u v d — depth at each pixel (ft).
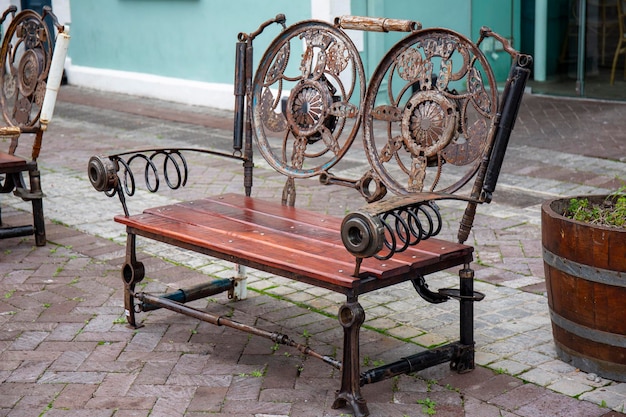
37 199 19.01
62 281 17.06
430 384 12.44
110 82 44.73
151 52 42.29
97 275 17.38
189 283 16.90
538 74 38.88
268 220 14.24
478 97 12.44
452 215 21.11
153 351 13.79
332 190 23.90
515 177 24.56
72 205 22.76
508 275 16.97
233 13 37.68
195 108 39.11
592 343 12.32
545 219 12.59
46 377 12.90
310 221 14.14
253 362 13.35
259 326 14.76
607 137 29.22
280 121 15.29
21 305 15.81
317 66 14.70
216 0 38.27
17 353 13.75
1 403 12.09
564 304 12.52
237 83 15.65
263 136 15.66
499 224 20.31
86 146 30.91
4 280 17.12
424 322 14.75
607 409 11.53
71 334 14.49
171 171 26.63
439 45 12.96
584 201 13.29
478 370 12.83
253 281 17.08
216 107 39.04
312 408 11.82
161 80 41.73
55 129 34.45
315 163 27.76
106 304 15.83
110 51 44.75
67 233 20.25
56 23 18.28
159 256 18.62
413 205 11.21
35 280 17.11
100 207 22.53
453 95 12.75
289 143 30.45
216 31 38.63
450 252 12.09
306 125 14.90
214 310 15.52
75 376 12.92
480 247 18.71
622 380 12.23
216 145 30.63
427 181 25.36
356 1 34.37
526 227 20.03
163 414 11.71
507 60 40.06
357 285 11.13
